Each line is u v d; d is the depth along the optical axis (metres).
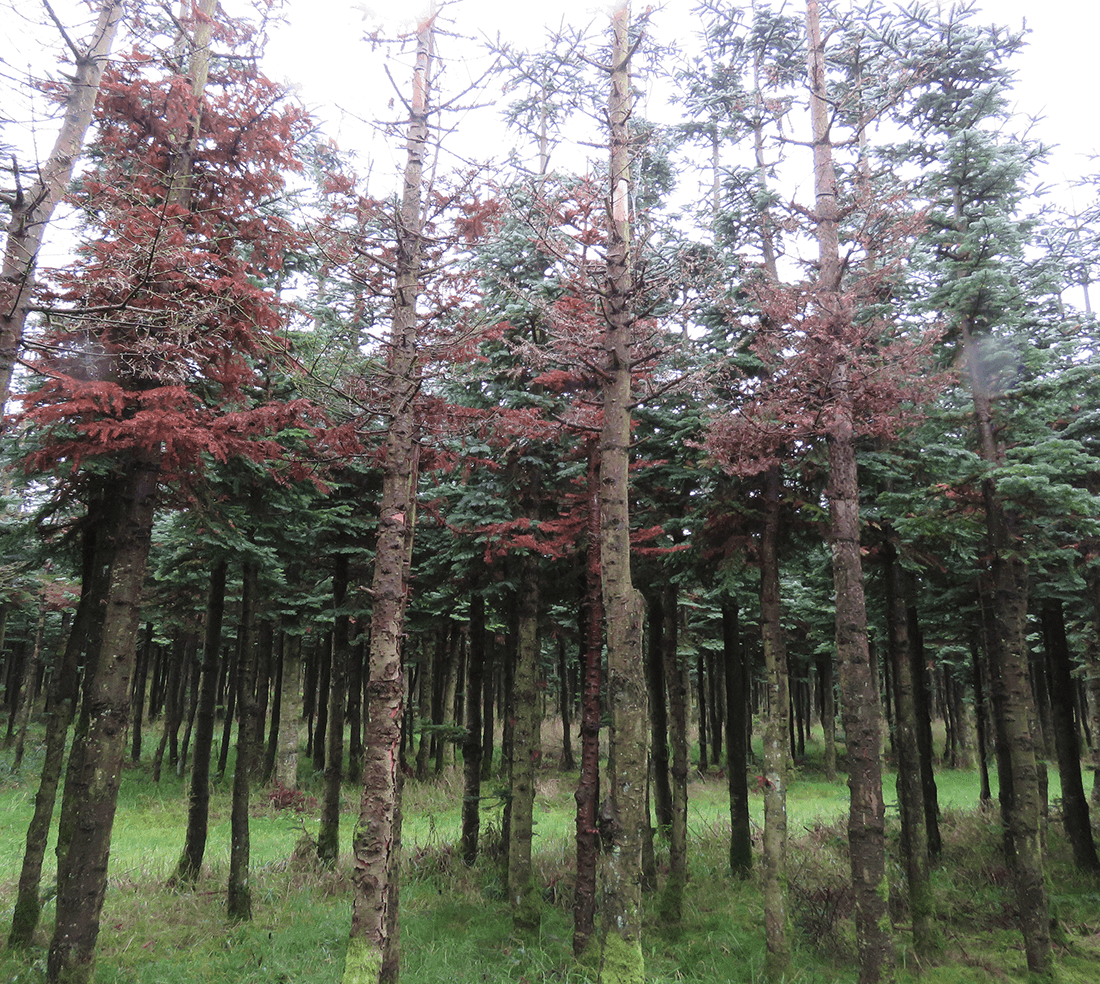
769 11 11.34
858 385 9.00
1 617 26.58
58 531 10.77
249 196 9.76
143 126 9.15
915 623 15.73
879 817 8.16
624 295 7.45
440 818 19.98
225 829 18.89
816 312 9.16
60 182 6.24
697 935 11.20
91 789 7.90
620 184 7.64
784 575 23.98
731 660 15.08
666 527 12.41
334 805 14.57
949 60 10.31
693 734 39.47
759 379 10.48
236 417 8.05
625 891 6.11
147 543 8.62
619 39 7.69
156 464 8.77
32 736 33.50
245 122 9.25
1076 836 14.85
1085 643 20.73
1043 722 31.03
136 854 15.35
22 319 6.07
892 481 12.40
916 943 10.63
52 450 7.83
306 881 13.16
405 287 7.76
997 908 12.30
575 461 12.78
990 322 10.29
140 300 7.52
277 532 13.27
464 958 9.87
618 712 6.49
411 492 8.30
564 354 7.59
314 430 8.15
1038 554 10.34
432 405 8.25
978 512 11.33
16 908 9.39
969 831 16.61
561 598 15.36
